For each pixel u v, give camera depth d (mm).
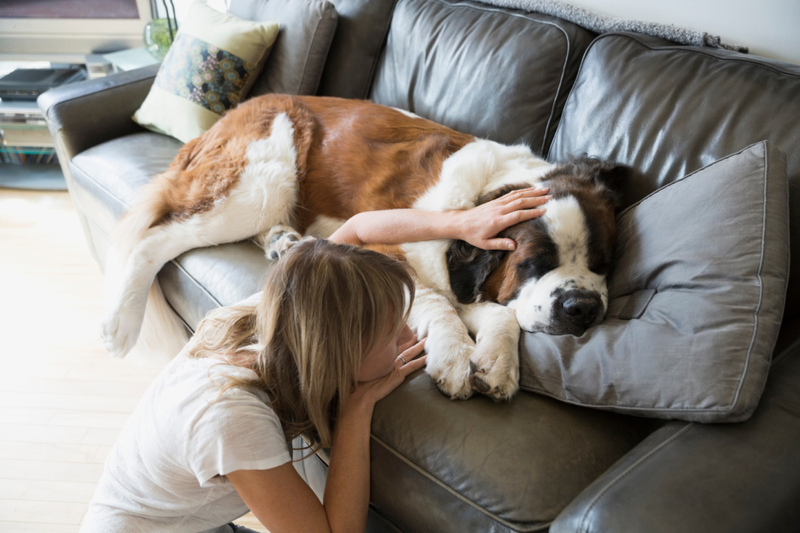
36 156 4477
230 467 1166
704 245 1360
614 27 2143
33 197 4113
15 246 3557
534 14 2340
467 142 2107
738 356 1174
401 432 1386
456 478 1277
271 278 1266
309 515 1223
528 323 1631
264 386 1294
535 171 1909
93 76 4352
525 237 1682
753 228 1311
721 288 1273
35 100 4246
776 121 1603
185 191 2256
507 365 1460
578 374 1376
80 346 2809
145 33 4070
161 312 2367
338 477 1329
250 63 2887
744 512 994
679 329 1276
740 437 1127
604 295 1640
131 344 2209
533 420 1365
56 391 2551
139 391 2566
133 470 1333
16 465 2209
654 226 1570
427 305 1733
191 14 3055
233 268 2092
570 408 1411
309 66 2857
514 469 1252
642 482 1052
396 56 2715
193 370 1322
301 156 2260
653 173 1793
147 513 1340
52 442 2307
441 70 2492
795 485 1046
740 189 1370
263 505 1209
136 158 2754
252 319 1436
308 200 2262
